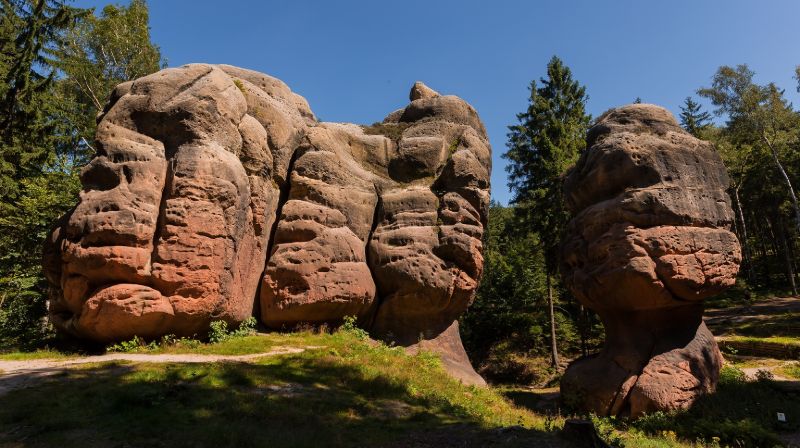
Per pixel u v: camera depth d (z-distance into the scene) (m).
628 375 14.91
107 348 12.25
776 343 21.64
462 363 17.42
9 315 19.31
